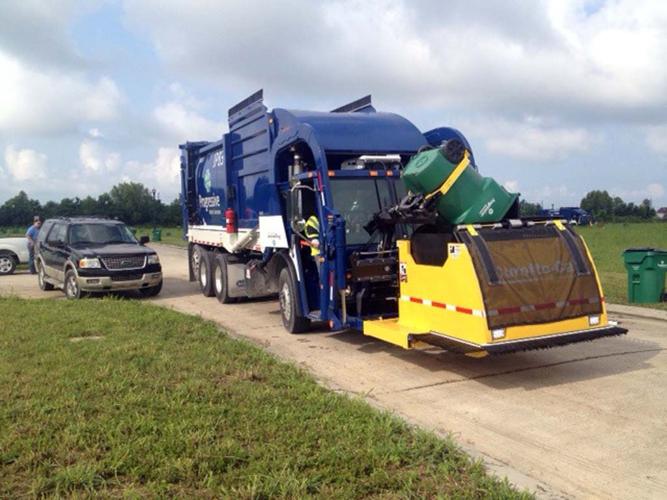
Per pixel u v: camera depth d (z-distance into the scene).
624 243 33.56
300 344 9.29
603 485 4.43
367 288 8.66
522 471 4.68
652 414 5.91
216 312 12.52
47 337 8.95
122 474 4.34
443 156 7.33
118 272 14.27
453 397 6.55
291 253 9.97
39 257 17.16
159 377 6.75
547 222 7.47
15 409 5.60
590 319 7.12
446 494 4.05
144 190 88.06
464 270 6.75
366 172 9.25
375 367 7.84
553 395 6.55
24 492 4.09
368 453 4.62
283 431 5.11
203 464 4.39
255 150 11.81
